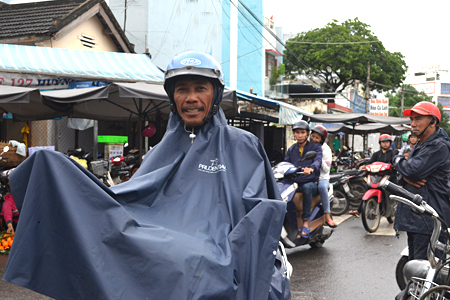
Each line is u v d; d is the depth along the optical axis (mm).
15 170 1838
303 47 32625
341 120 13969
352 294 4527
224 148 2262
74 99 7113
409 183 3635
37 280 1761
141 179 2102
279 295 2139
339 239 7391
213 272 1784
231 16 19922
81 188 1796
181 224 2016
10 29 11859
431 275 2828
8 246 6266
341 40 31844
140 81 9812
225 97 7199
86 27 12469
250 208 2045
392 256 6148
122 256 1756
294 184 5820
